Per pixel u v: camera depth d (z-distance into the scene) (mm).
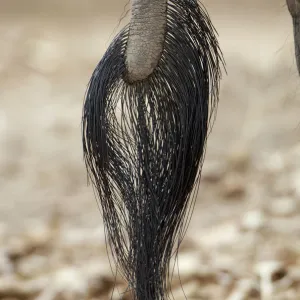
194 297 13555
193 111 8195
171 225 8430
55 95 30656
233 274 13992
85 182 21250
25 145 24500
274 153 21203
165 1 8062
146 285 8461
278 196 18250
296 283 13414
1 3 54938
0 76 33594
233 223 16906
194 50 8180
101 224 18219
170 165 8258
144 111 8227
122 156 8375
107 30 45969
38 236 16938
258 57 32406
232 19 50000
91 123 8258
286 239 15602
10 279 14727
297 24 8203
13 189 21062
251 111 23969
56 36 42844
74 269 14875
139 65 8078
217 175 19922
